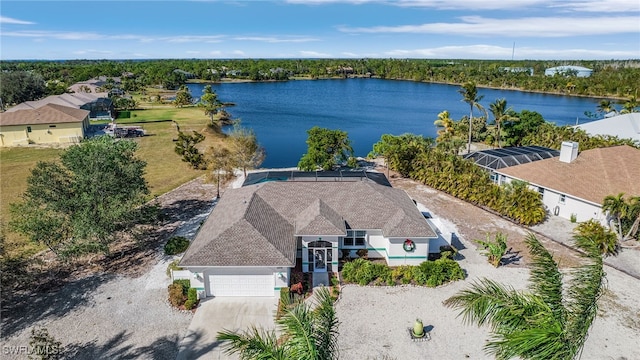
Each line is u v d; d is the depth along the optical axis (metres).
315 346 11.37
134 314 22.53
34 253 29.33
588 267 13.07
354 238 28.58
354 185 31.19
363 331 21.19
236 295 24.28
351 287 25.28
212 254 23.52
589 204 33.47
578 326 11.97
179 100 107.50
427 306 23.30
